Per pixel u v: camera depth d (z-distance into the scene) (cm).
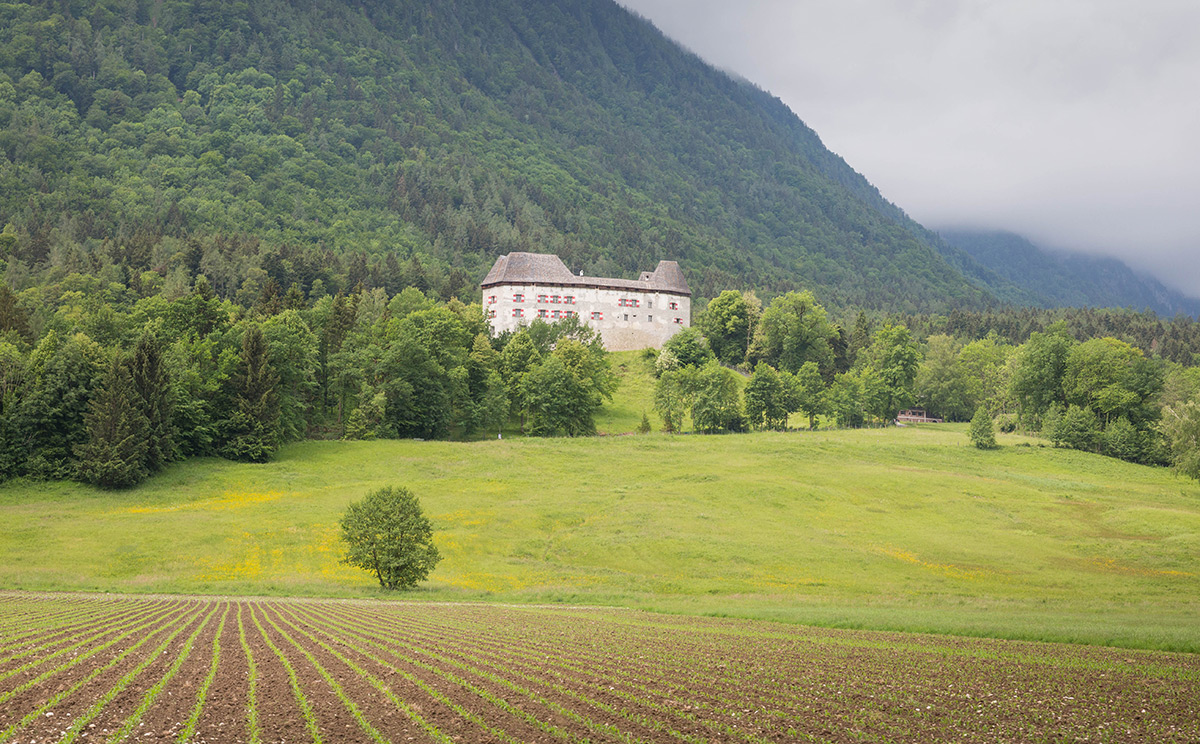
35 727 2253
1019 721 2409
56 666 3022
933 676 3038
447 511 9038
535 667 3170
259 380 11569
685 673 3086
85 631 3878
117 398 9688
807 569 7131
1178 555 7638
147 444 9794
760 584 6606
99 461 9381
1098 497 10706
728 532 8350
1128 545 8088
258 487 9931
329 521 8412
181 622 4272
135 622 4238
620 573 7025
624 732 2300
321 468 11025
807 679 2984
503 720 2405
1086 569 7250
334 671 3025
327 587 6350
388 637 3875
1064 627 4238
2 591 5822
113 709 2447
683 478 10944
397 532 6475
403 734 2262
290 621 4416
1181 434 9262
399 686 2805
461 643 3731
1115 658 3394
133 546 7406
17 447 9656
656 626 4453
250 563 7138
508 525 8531
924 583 6631
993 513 9662
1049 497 10581
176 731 2245
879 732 2306
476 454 12188
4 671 2931
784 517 9094
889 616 4831
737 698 2692
